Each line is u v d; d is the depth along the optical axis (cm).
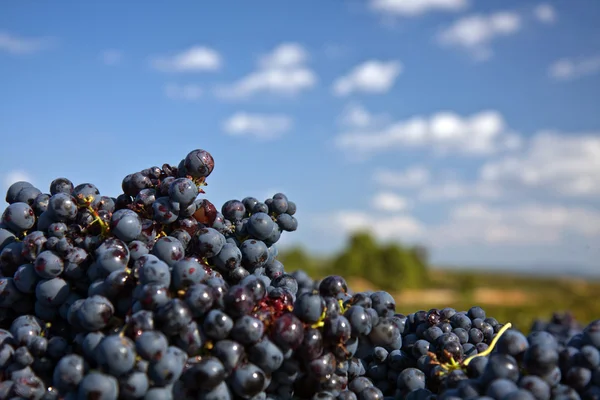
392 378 37
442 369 35
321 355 33
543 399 30
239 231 39
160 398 30
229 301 32
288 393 34
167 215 36
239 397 32
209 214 38
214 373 30
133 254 34
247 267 39
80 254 34
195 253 36
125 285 33
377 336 36
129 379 30
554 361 31
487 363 32
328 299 34
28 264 35
